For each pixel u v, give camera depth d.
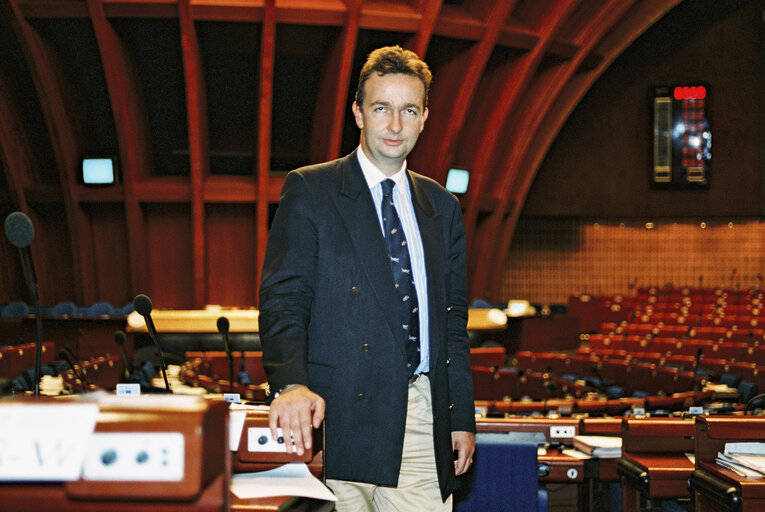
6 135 16.45
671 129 21.55
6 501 0.97
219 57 16.16
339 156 16.69
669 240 22.44
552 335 17.25
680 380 8.61
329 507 1.44
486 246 19.69
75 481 0.95
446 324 1.87
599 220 22.69
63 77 15.95
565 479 3.74
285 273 1.72
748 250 22.00
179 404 1.00
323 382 1.74
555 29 16.25
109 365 9.20
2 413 0.97
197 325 13.46
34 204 17.47
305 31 15.45
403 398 1.74
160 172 17.81
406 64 1.78
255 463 1.57
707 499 2.54
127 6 14.16
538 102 18.33
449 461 1.85
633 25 18.55
